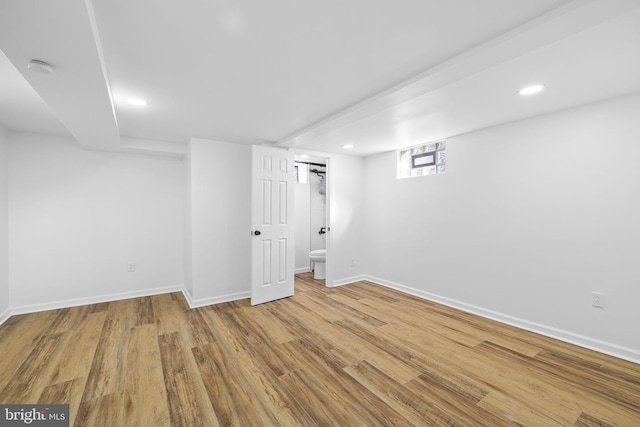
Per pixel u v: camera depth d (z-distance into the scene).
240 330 2.85
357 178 4.78
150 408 1.73
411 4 1.27
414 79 1.96
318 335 2.74
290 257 4.00
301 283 4.73
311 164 5.66
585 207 2.47
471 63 1.70
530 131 2.79
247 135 3.52
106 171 3.76
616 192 2.31
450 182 3.53
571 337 2.55
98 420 1.62
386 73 1.93
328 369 2.16
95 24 1.32
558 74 1.90
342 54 1.69
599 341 2.40
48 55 1.41
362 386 1.95
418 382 1.99
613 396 1.83
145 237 4.00
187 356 2.34
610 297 2.35
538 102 2.40
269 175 3.79
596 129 2.41
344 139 3.59
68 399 1.80
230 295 3.83
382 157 4.50
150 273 4.05
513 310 2.95
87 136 3.00
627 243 2.27
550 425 1.60
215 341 2.61
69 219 3.54
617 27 1.37
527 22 1.39
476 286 3.27
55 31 1.21
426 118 2.79
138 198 3.96
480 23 1.41
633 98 2.23
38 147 3.37
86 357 2.31
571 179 2.54
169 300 3.82
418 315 3.25
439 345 2.53
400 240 4.23
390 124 2.97
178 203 4.23
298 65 1.82
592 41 1.51
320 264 5.00
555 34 1.41
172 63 1.77
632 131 2.23
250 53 1.67
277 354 2.38
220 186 3.77
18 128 3.16
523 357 2.32
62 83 1.72
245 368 2.17
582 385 1.95
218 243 3.74
